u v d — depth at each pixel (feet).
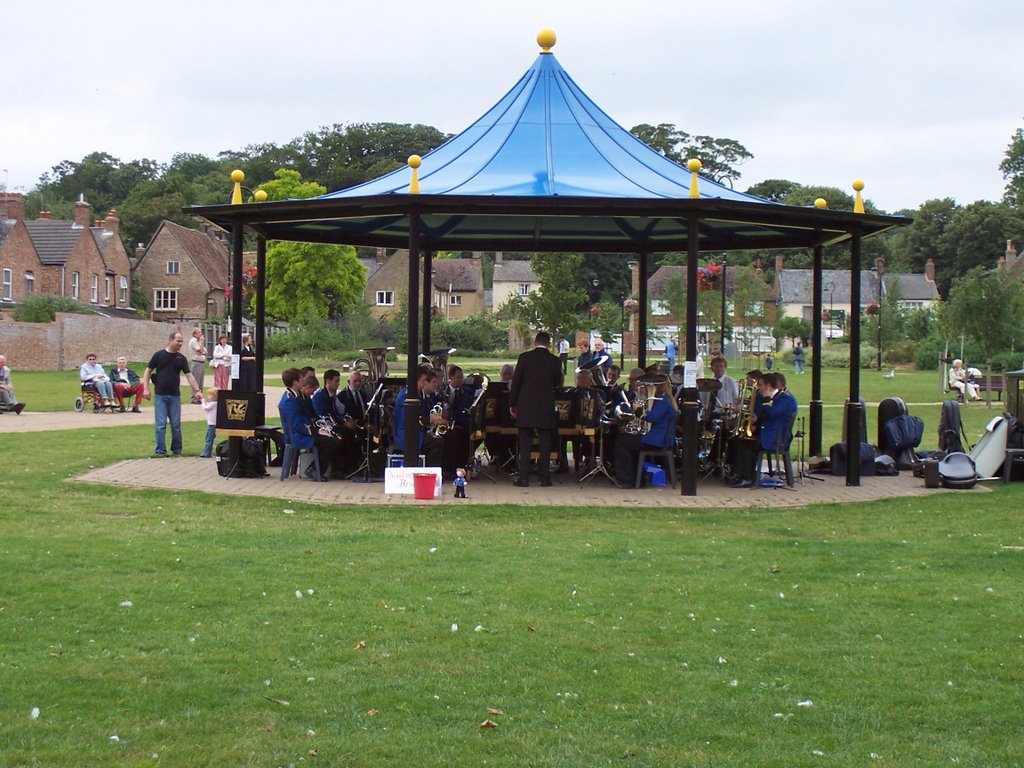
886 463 54.49
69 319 166.30
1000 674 21.85
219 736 18.08
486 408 50.14
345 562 31.32
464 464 50.65
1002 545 35.91
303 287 243.19
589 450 52.54
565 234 64.18
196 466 53.06
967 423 84.53
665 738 18.34
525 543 34.86
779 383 48.34
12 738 17.80
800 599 27.78
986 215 325.62
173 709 19.29
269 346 202.28
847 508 43.68
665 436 47.75
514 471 51.31
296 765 16.99
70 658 21.93
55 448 59.93
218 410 49.24
